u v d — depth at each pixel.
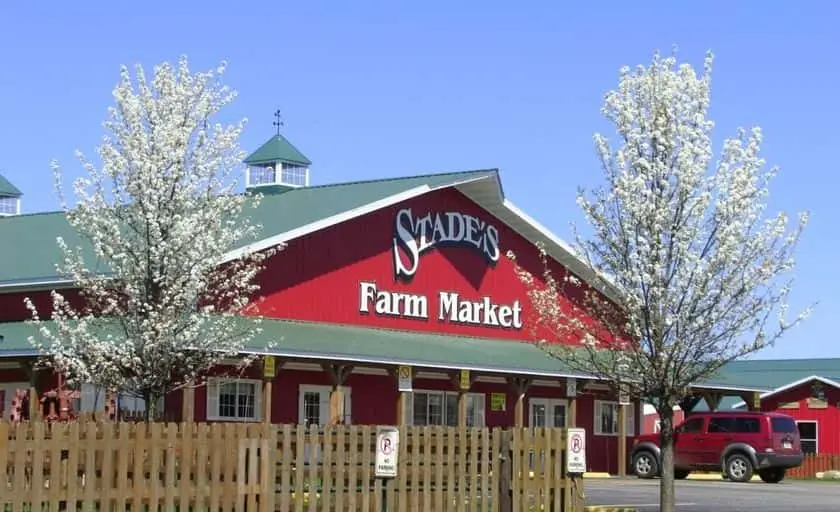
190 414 30.80
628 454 45.56
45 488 17.30
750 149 21.98
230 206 26.66
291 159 45.66
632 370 22.06
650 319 21.62
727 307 21.55
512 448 21.34
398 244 39.72
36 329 33.62
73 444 17.50
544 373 38.81
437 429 20.58
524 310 43.25
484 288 42.25
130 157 25.56
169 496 18.23
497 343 41.62
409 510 20.14
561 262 43.78
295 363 34.66
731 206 21.58
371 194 39.84
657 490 33.56
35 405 32.22
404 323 39.59
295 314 36.22
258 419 34.78
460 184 40.91
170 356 24.95
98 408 32.81
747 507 28.00
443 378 40.34
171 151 25.58
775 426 39.47
